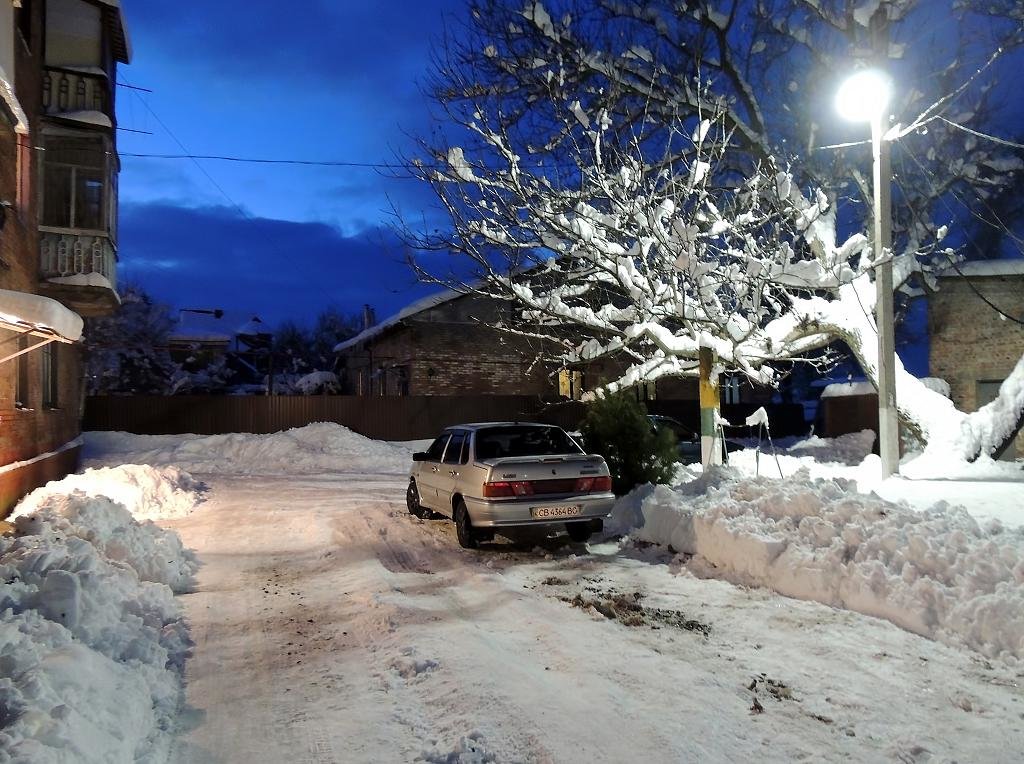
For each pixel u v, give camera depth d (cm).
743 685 495
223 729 448
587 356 1681
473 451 1002
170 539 905
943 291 2292
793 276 1359
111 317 3878
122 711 412
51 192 1555
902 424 1678
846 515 716
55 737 348
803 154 1914
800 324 1648
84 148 1577
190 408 2705
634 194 1507
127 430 2645
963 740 416
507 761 396
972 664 521
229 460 2372
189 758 412
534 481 935
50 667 408
